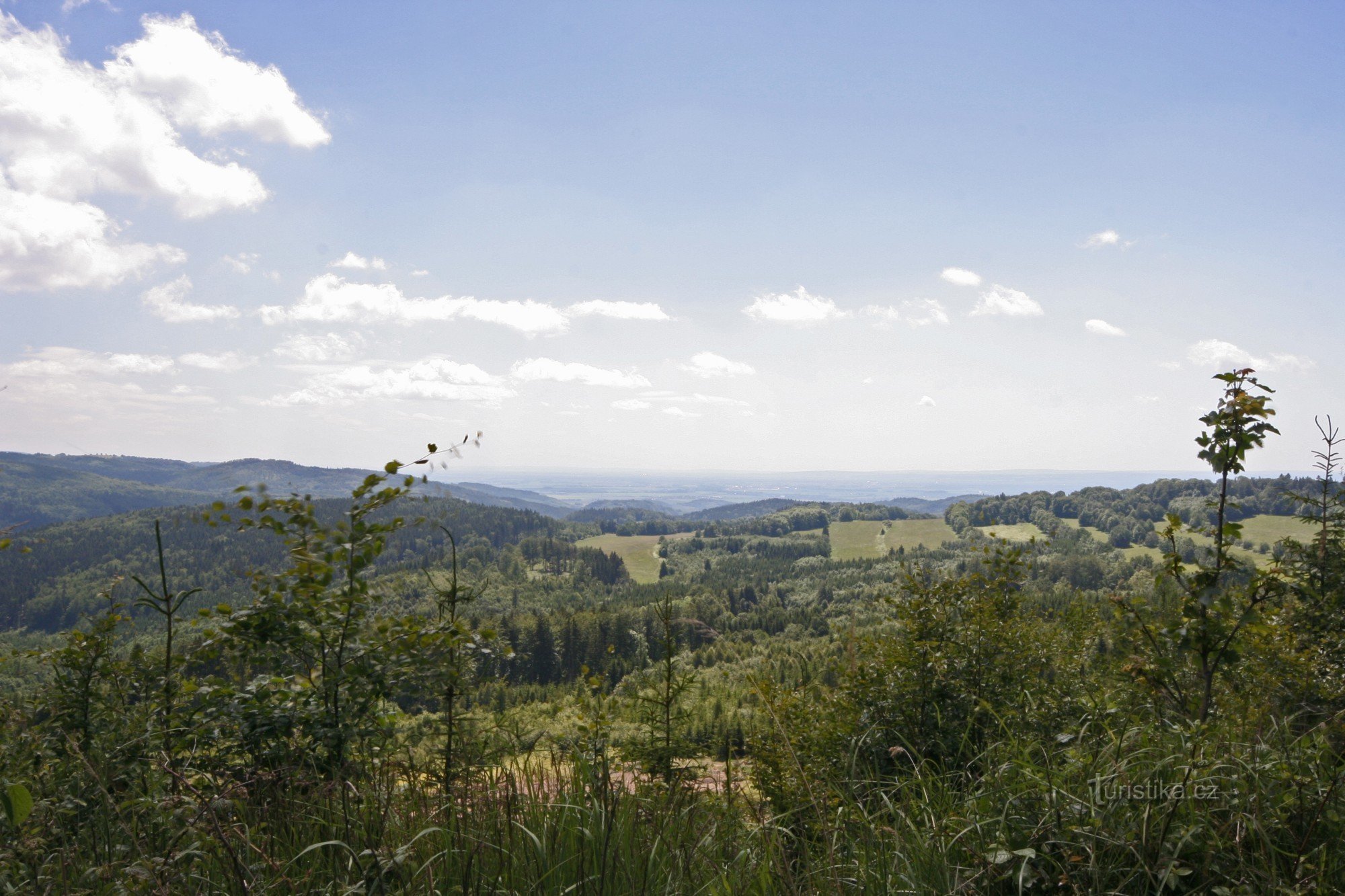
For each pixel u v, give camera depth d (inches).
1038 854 87.8
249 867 84.0
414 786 116.1
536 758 127.2
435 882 85.9
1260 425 118.6
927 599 194.7
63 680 133.6
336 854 93.9
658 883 91.4
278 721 133.1
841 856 101.4
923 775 133.3
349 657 139.4
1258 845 85.3
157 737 130.3
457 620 141.6
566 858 93.5
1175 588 127.8
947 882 88.9
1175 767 95.9
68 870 90.0
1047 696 164.6
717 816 116.4
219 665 143.8
